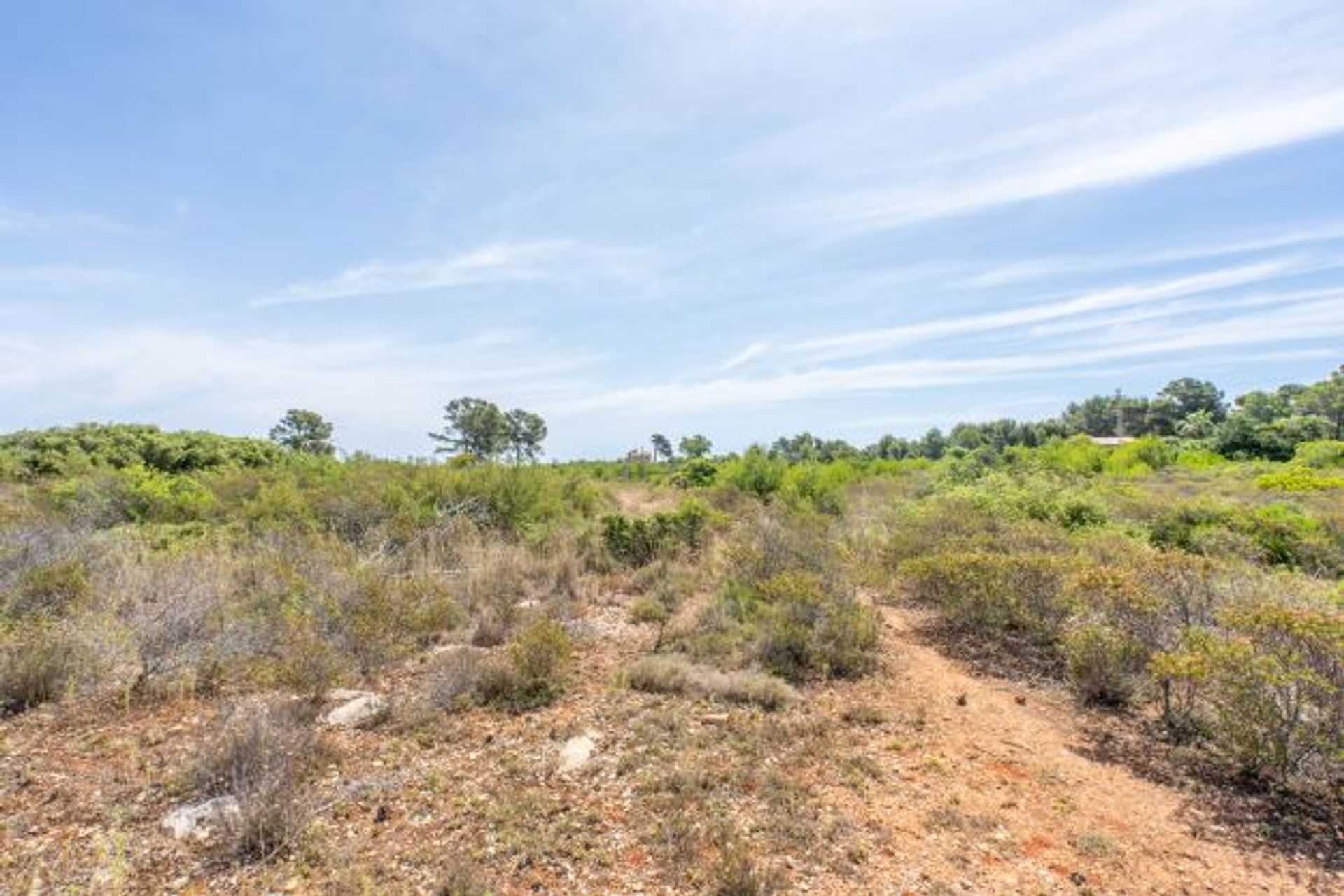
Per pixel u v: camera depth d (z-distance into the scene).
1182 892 3.14
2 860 3.12
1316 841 3.57
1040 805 3.91
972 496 13.98
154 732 4.51
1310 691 4.10
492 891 2.98
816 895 3.00
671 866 3.17
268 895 2.93
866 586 9.62
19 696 4.89
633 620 7.72
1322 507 15.03
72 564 6.80
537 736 4.60
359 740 4.51
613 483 28.22
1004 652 6.80
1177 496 16.78
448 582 8.56
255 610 6.46
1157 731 4.94
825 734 4.74
